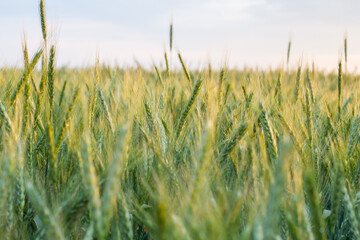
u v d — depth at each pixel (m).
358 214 2.04
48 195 2.04
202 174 1.37
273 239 1.28
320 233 1.56
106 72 5.97
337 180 1.93
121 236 1.77
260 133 2.55
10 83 2.77
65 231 1.59
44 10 2.55
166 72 4.68
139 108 2.63
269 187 1.64
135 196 2.31
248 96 3.14
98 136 2.62
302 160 2.34
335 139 2.75
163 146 2.43
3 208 1.68
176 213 1.53
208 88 3.24
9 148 1.80
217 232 1.14
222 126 3.06
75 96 2.05
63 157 2.27
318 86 4.96
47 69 2.48
